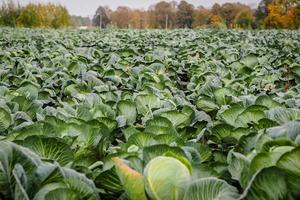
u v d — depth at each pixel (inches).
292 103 167.0
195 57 416.2
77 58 351.6
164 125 129.6
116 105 160.7
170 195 78.1
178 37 772.0
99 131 119.7
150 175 78.1
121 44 570.9
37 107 169.5
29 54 414.6
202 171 86.3
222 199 75.5
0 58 386.0
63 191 76.5
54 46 518.0
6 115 139.1
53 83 237.0
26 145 96.9
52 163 85.7
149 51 458.0
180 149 92.4
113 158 81.3
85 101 171.2
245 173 86.0
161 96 189.0
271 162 83.0
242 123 139.8
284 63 346.9
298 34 929.5
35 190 79.8
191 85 247.4
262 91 239.3
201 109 184.5
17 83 251.9
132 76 269.0
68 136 114.8
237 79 253.4
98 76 264.4
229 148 127.3
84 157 112.4
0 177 79.8
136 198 80.4
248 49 487.5
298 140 93.0
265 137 100.3
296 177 72.3
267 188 72.3
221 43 595.5
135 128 132.5
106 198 90.6
